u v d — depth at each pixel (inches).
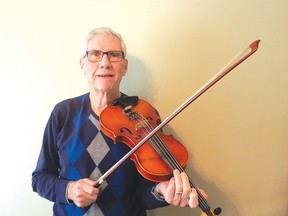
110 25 45.8
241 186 52.1
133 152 32.5
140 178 40.6
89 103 41.3
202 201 33.2
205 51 47.3
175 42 46.8
